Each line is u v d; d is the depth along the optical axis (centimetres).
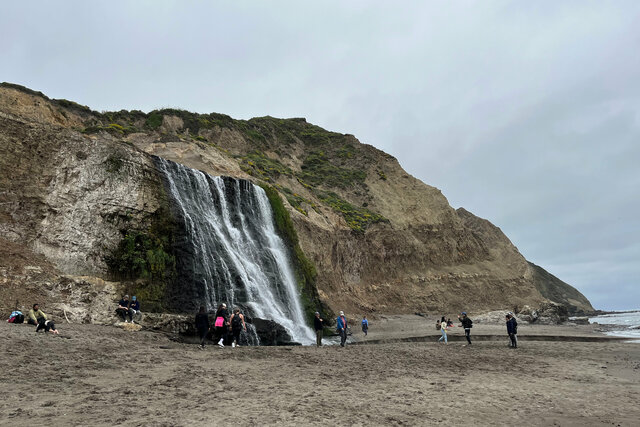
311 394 971
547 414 864
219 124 7631
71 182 2597
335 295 5509
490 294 7812
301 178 8425
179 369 1200
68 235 2406
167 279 2647
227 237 3400
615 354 2055
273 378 1173
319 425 712
